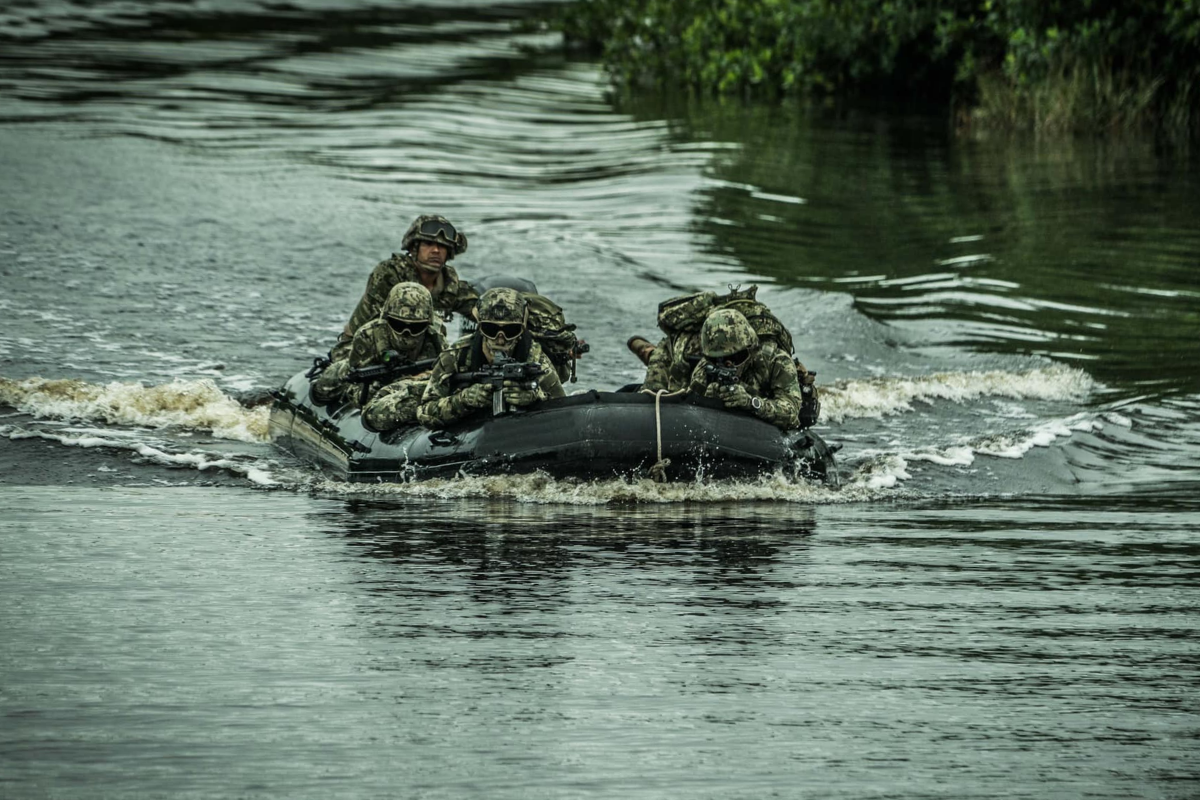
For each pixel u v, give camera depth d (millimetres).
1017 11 115688
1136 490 36938
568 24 172000
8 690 19219
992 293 62625
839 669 20422
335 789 16109
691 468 34906
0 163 81250
